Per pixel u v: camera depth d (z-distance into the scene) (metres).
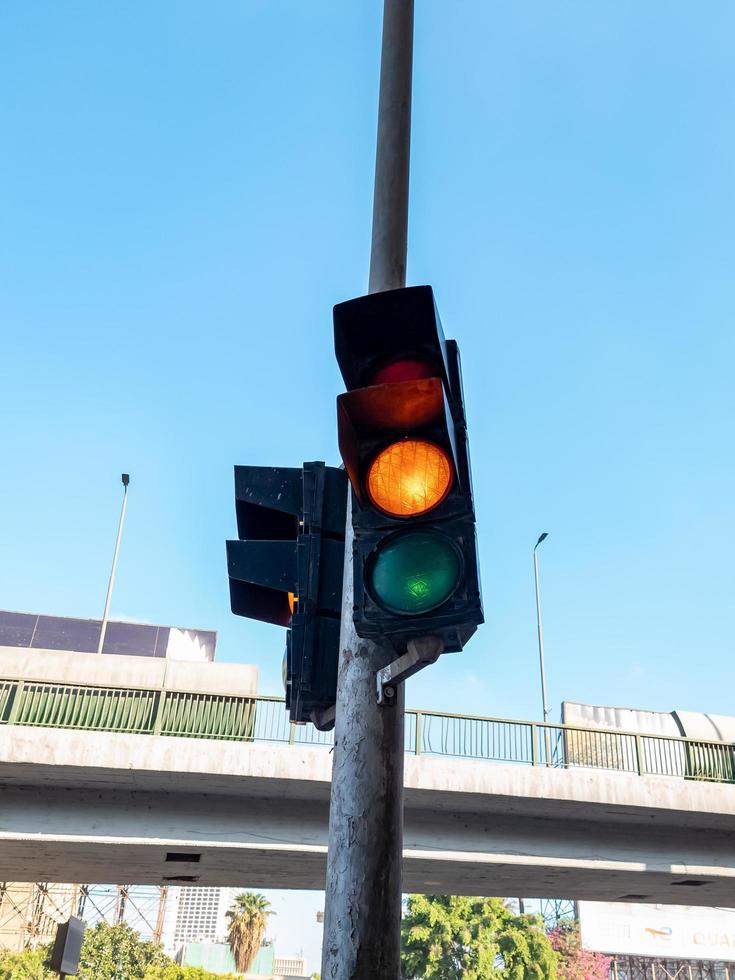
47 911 49.50
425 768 14.93
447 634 2.66
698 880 17.22
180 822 14.95
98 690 15.15
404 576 2.67
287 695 3.35
